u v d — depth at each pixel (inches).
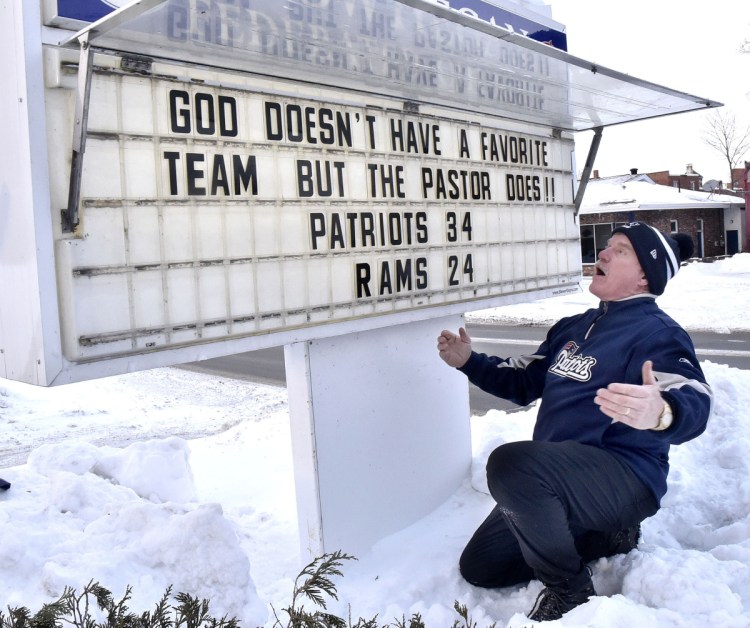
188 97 101.7
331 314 121.7
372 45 102.5
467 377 147.9
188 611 73.5
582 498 99.1
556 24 185.8
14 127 88.0
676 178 1866.4
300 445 123.7
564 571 98.1
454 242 148.7
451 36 101.5
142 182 96.7
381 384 134.1
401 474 138.0
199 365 517.3
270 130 112.4
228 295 106.6
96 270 91.7
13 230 89.8
